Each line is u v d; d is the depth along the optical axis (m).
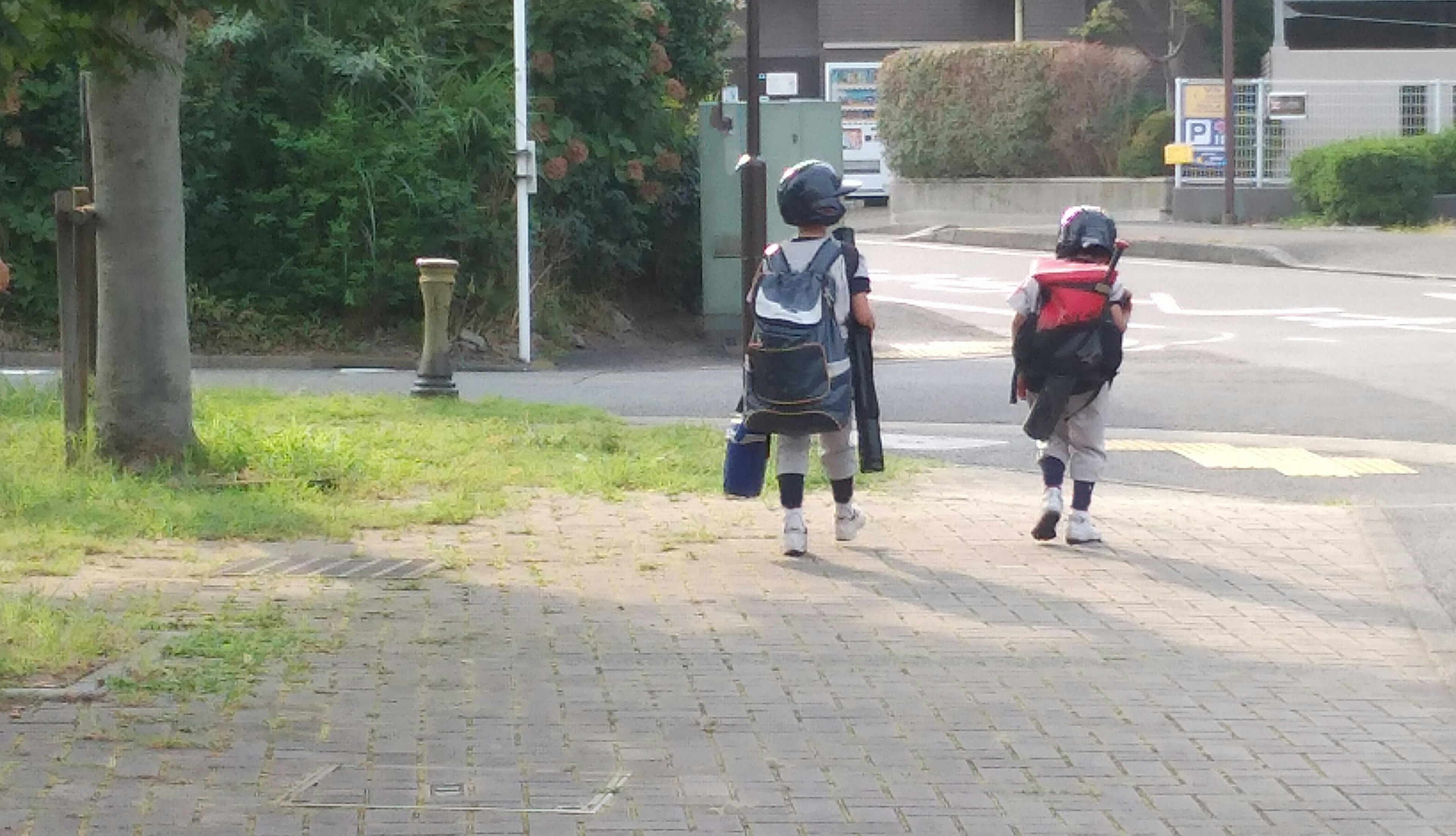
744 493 10.31
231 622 8.92
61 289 11.73
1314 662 8.74
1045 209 37.00
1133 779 7.63
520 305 18.75
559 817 7.29
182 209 11.70
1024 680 8.48
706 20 22.92
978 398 15.82
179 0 9.48
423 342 17.92
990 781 7.60
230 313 18.94
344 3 16.06
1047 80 37.22
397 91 19.39
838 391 9.96
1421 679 8.57
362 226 18.88
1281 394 15.85
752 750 7.80
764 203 13.23
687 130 22.56
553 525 10.80
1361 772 7.72
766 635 8.96
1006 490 12.02
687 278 22.33
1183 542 10.56
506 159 19.61
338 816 7.25
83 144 12.38
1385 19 41.03
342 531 10.44
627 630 8.98
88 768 7.49
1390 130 34.53
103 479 11.20
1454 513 11.08
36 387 14.36
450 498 11.23
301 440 12.11
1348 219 32.56
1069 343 10.22
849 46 44.31
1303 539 10.62
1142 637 9.01
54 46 9.26
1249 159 34.75
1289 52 36.53
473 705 8.14
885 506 11.38
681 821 7.29
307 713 8.01
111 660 8.41
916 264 30.50
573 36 20.50
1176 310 23.25
